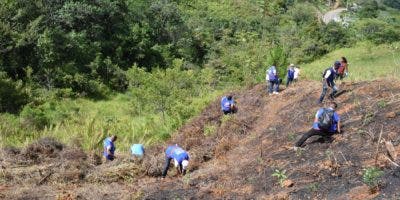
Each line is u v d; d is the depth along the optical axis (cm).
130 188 1053
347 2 10444
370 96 1217
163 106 2509
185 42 4725
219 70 3688
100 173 1205
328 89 1445
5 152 1327
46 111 2727
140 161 1287
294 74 1777
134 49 4059
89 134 1920
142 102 2702
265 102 1659
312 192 761
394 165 741
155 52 4266
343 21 8400
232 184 939
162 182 1103
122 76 3562
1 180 1141
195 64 4538
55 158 1327
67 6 3728
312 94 1495
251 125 1497
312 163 895
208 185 970
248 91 1859
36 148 1355
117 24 4191
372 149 859
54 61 3316
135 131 2059
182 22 5000
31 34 3209
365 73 2139
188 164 1230
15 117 2550
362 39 6341
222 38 5369
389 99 1122
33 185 1118
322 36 6153
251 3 8050
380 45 5838
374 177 700
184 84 2712
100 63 3603
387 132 914
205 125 1647
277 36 6131
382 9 11594
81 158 1324
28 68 3089
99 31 3975
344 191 727
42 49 3231
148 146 1706
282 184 833
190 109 2105
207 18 6388
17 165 1259
